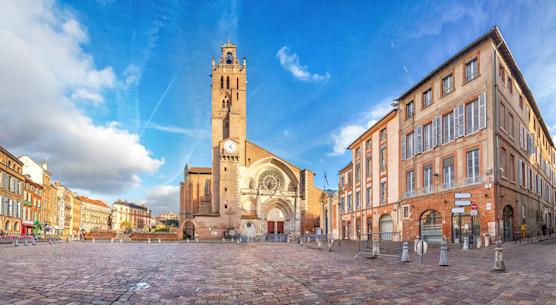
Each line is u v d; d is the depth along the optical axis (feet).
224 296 25.17
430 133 96.84
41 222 231.50
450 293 25.07
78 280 31.53
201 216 204.33
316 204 242.78
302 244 112.78
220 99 234.79
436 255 55.16
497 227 72.49
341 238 165.58
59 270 38.91
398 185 110.42
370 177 133.69
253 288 28.17
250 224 221.87
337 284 29.48
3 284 28.68
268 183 237.66
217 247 102.78
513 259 45.57
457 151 85.05
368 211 134.00
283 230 236.43
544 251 54.75
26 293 25.12
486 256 50.78
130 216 508.12
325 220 211.82
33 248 86.38
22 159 230.48
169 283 30.53
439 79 93.76
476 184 78.13
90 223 403.54
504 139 80.48
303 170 242.78
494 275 32.22
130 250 83.20
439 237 90.68
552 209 138.21
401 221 107.65
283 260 53.06
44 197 239.91
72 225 331.98
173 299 24.18
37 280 31.17
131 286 28.84
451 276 32.40
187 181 260.42
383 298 23.99
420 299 23.52
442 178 90.27
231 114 222.07
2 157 166.50
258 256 62.23
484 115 77.51
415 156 102.53
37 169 232.94
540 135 121.39
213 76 237.25
